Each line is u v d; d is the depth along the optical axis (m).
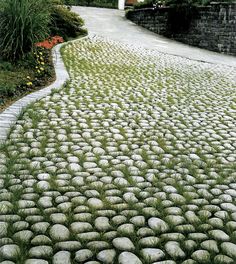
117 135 5.50
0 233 2.92
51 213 3.26
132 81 9.71
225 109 7.58
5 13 9.85
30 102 6.79
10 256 2.67
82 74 9.97
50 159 4.45
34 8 10.22
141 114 6.75
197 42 19.41
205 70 12.33
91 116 6.37
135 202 3.55
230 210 3.51
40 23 10.27
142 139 5.42
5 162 4.25
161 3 22.28
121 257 2.73
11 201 3.40
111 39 16.83
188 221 3.26
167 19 20.98
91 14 26.70
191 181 4.10
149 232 3.06
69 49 13.23
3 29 9.87
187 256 2.78
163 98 8.17
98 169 4.26
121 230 3.05
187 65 12.97
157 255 2.77
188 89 9.34
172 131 5.92
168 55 14.70
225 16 17.95
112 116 6.46
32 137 5.13
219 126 6.39
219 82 10.55
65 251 2.77
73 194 3.63
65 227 3.06
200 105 7.80
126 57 13.20
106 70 10.81
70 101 7.22
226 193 3.87
